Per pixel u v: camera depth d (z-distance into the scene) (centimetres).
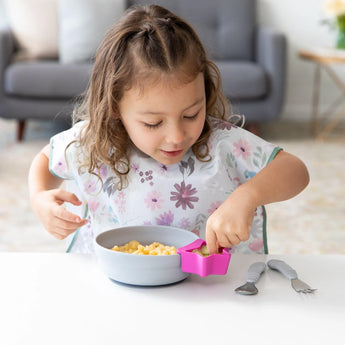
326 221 240
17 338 62
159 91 81
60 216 84
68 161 100
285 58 360
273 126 431
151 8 92
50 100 356
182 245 89
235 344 62
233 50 404
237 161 99
